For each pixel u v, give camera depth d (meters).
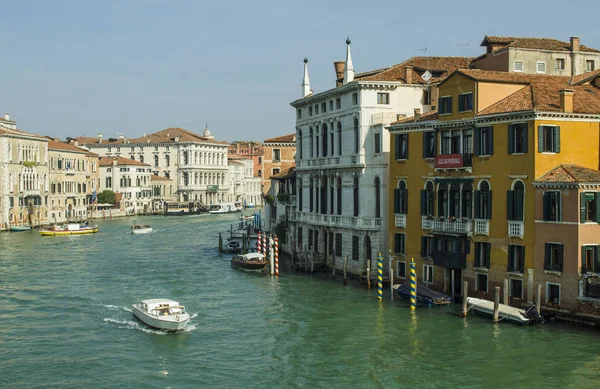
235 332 31.08
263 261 48.25
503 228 32.03
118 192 116.25
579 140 31.03
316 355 27.58
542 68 41.25
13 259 54.44
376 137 41.84
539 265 30.33
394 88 42.53
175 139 131.75
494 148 32.41
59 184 96.25
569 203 29.11
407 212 38.22
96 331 31.52
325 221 47.19
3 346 29.20
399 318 32.41
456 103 34.78
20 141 85.12
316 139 49.50
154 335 30.78
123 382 24.94
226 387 24.41
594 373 24.56
